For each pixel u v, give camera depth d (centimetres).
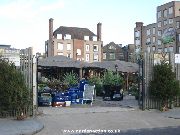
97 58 9831
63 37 9456
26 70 1527
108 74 2934
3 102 1454
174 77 1856
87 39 9756
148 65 1866
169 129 1238
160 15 9200
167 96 1828
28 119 1451
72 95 2156
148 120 1469
